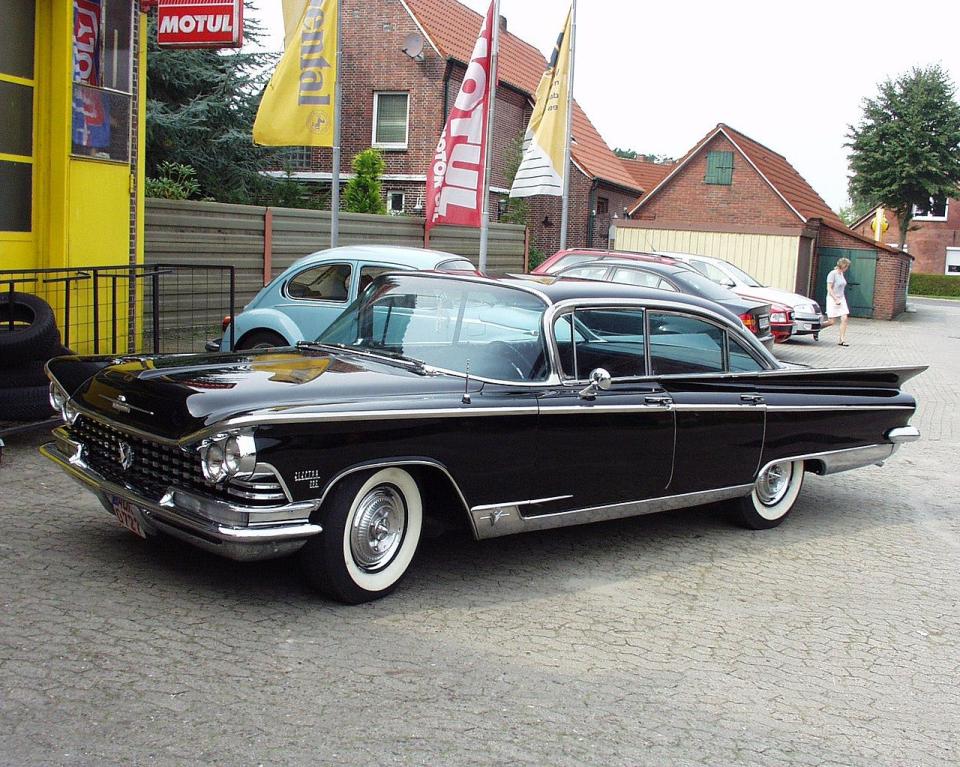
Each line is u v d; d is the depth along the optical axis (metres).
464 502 5.07
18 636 4.21
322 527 4.63
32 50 9.21
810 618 5.36
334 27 13.21
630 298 5.93
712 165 33.62
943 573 6.38
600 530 6.73
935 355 22.05
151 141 22.83
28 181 9.33
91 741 3.42
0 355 7.00
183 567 5.21
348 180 27.47
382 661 4.28
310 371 5.08
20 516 5.91
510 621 4.89
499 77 32.69
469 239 21.52
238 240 14.62
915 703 4.39
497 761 3.53
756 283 22.91
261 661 4.16
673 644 4.82
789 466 7.03
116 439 4.99
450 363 5.40
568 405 5.40
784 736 3.96
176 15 10.32
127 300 10.41
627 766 3.59
